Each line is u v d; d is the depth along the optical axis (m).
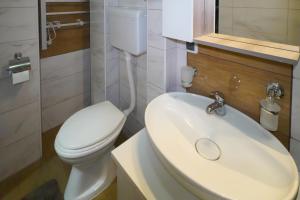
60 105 2.13
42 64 1.88
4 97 1.49
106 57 1.83
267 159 0.76
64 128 1.43
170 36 1.09
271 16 0.83
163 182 0.83
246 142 0.84
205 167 0.80
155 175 0.85
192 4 0.95
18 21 1.44
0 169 1.59
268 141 0.81
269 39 0.86
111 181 1.63
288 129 0.85
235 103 1.01
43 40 1.71
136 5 1.54
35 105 1.71
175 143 0.88
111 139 1.42
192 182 0.63
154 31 1.24
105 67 1.86
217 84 1.06
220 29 1.00
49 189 1.58
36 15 1.53
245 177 0.74
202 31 1.03
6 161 1.61
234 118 0.94
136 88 1.78
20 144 1.67
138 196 0.83
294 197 0.58
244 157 0.81
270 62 0.84
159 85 1.30
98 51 1.92
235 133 0.89
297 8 0.76
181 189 0.80
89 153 1.32
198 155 0.86
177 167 0.67
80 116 1.54
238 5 0.92
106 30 1.76
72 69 2.12
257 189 0.68
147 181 0.83
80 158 1.31
